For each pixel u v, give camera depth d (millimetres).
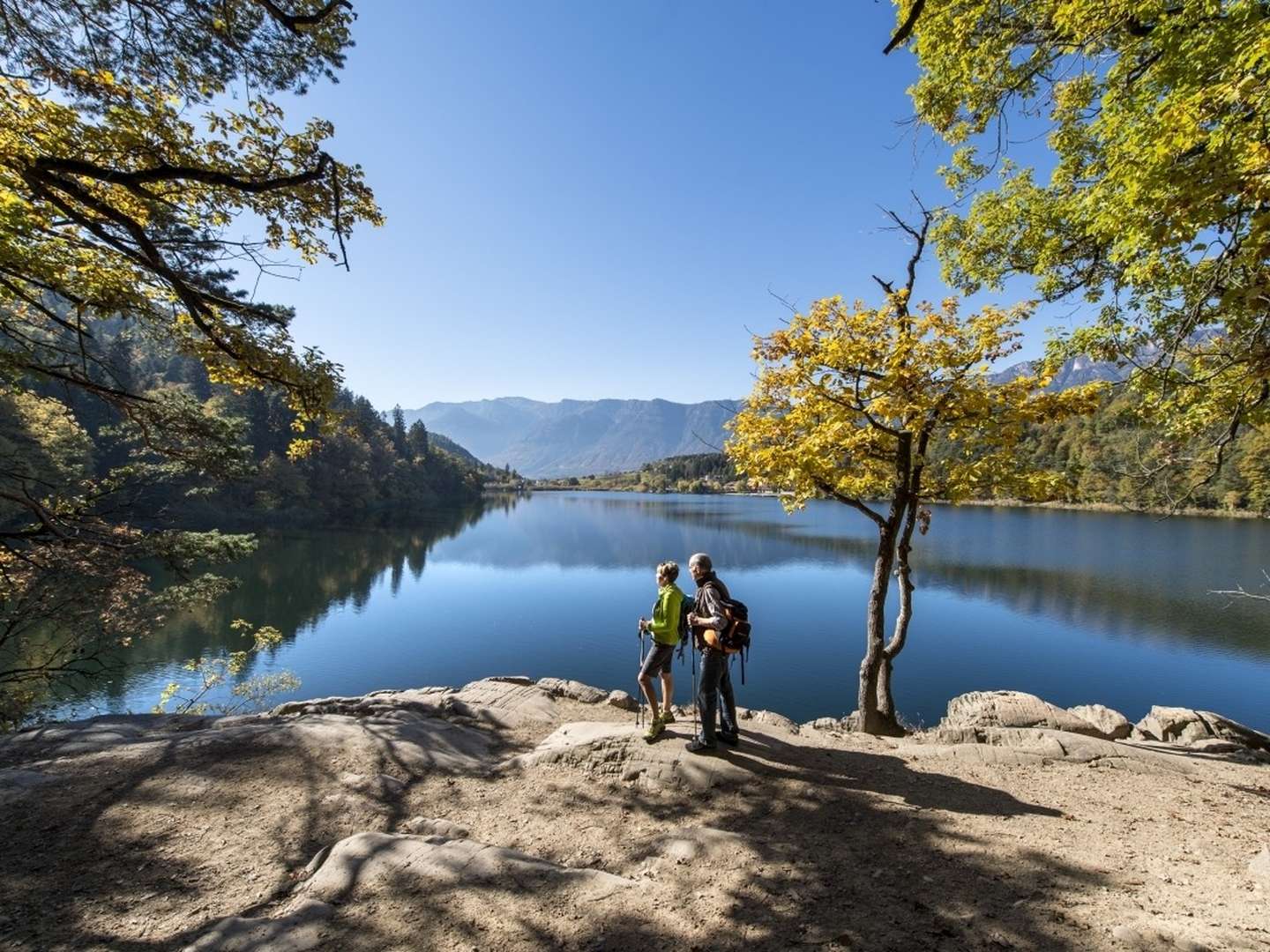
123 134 6316
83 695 20891
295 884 3486
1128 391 6879
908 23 3371
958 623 30219
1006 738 6332
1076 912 3039
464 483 178125
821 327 7801
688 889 3309
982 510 102688
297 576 48906
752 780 4734
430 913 3043
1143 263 5555
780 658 25594
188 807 4367
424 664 26516
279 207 8172
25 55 6414
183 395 11180
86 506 11109
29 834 3945
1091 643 26688
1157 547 54000
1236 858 3783
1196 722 8227
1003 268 9398
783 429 7910
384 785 4738
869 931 2918
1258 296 3012
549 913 3064
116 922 3104
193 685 23062
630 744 5156
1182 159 4152
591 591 45156
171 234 8773
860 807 4410
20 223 5391
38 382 9266
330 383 9609
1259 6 3688
